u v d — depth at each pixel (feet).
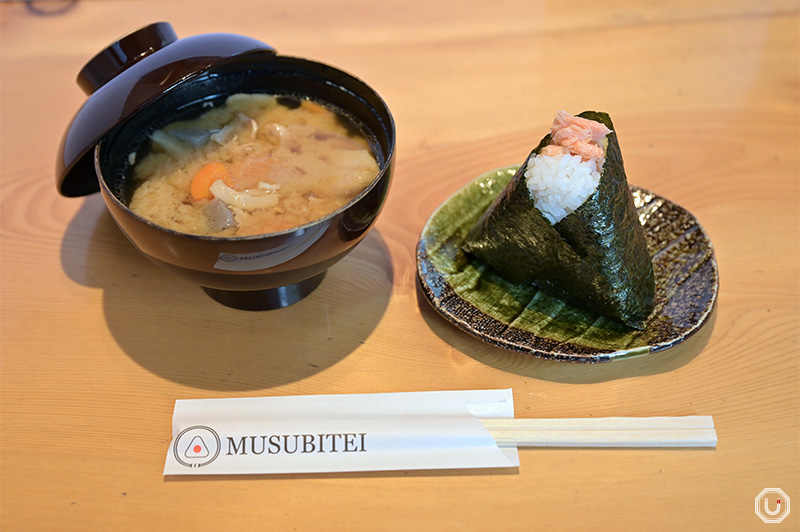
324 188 1.01
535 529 0.85
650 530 0.85
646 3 1.73
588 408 0.97
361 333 1.06
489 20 1.68
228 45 0.95
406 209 1.23
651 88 1.49
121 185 1.00
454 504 0.87
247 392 0.98
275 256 0.87
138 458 0.92
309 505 0.87
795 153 1.33
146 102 0.90
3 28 1.62
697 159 1.32
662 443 0.92
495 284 1.11
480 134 1.38
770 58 1.56
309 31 1.62
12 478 0.90
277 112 1.13
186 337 1.05
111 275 1.13
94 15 1.67
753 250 1.16
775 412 0.96
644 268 1.02
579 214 0.96
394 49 1.58
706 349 1.03
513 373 1.01
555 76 1.52
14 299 1.10
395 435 0.92
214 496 0.88
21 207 1.23
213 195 0.98
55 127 1.38
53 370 1.01
